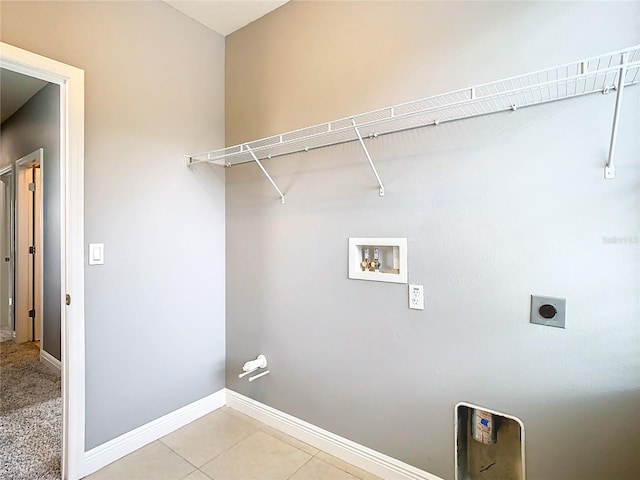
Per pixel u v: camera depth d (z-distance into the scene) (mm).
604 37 1154
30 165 3477
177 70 2066
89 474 1649
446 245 1466
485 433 1393
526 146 1287
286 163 2006
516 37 1305
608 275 1153
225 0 1980
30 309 3717
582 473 1207
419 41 1531
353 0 1736
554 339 1247
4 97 3207
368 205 1684
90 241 1668
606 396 1163
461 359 1441
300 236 1947
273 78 2070
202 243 2209
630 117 1116
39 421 2127
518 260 1311
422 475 1551
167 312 2014
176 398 2061
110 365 1748
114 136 1768
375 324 1675
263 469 1699
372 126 1662
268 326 2109
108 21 1749
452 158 1445
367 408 1709
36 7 1498
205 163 2223
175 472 1668
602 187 1158
